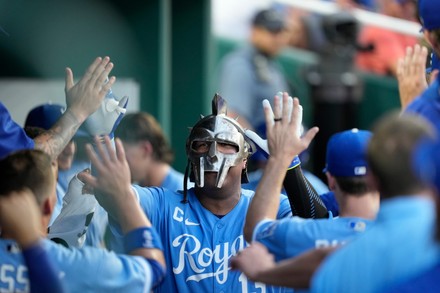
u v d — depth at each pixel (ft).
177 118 78.89
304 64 83.56
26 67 72.54
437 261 27.40
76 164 53.42
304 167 82.64
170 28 78.64
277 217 45.11
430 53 48.57
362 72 85.76
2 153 41.93
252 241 36.50
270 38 81.71
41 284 31.45
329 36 83.46
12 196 31.68
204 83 78.28
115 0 73.77
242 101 81.00
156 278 35.35
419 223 28.22
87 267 34.63
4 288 34.88
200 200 45.14
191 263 44.04
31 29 72.49
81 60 73.51
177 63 78.64
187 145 43.80
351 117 84.64
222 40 80.89
